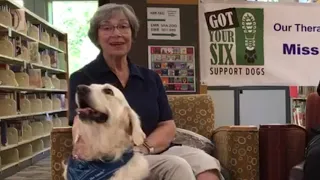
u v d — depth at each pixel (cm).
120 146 175
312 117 246
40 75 657
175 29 312
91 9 988
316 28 332
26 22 613
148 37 309
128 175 171
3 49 530
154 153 215
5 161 535
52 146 215
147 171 180
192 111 271
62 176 212
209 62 318
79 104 173
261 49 325
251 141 226
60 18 986
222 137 239
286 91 340
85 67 226
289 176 214
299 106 465
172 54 312
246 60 323
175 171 193
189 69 314
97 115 171
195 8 315
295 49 330
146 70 237
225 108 331
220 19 318
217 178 207
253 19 323
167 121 231
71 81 220
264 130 232
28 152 600
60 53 807
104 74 222
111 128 173
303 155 230
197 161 211
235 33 321
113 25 220
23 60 576
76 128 184
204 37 316
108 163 172
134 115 180
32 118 655
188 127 270
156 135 218
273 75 328
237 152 226
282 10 327
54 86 769
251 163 226
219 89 330
